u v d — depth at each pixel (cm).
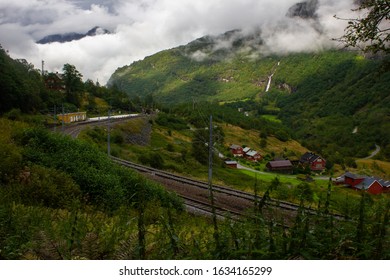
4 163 1285
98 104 10906
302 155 10169
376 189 5456
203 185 2484
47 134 1869
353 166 10575
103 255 433
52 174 1373
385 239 342
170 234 394
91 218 669
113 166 1859
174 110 13200
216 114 12850
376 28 502
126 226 505
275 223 371
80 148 1942
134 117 8475
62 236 484
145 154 4244
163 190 1630
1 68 5928
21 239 531
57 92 9438
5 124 2052
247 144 10519
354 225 364
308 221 352
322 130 17462
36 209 754
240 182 4212
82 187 1441
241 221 398
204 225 567
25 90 6244
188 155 5406
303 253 341
